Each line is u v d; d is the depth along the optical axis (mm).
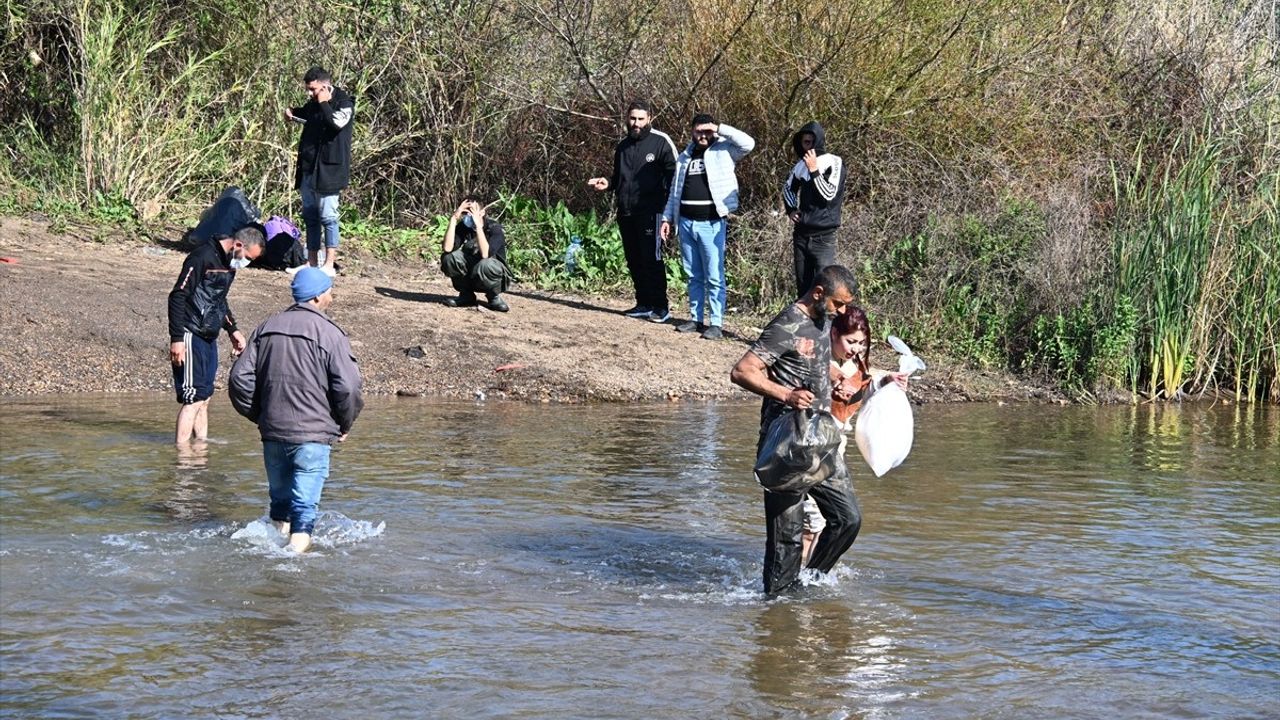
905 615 10617
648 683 8969
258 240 16109
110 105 27656
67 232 25594
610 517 13453
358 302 23359
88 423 17047
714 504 14125
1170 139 28141
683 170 23438
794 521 10930
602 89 31078
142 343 20734
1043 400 22766
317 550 11867
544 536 12664
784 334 10695
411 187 31688
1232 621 10664
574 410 19656
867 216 27188
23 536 11875
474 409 19422
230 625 9836
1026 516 14047
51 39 29578
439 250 28406
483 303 24297
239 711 8281
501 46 31312
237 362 12008
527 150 31844
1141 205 24688
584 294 26688
